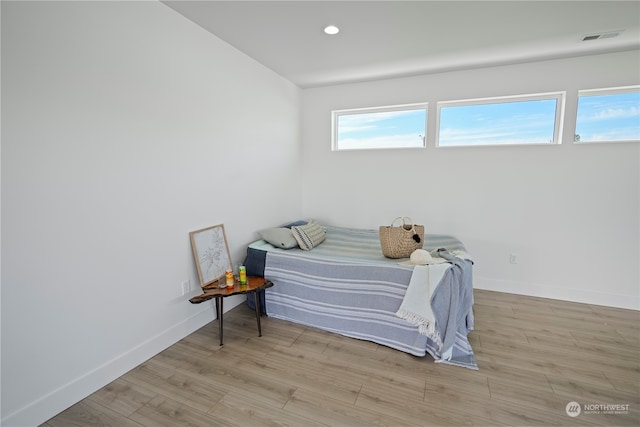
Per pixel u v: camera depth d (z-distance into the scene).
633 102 2.79
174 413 1.60
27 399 1.46
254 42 2.56
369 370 1.98
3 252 1.35
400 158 3.59
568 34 2.37
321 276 2.52
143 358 2.03
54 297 1.54
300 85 3.81
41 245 1.48
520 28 2.27
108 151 1.75
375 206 3.79
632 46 2.60
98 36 1.66
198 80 2.33
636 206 2.78
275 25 2.26
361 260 2.55
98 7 1.65
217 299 2.36
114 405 1.65
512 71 3.04
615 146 2.78
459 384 1.83
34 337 1.47
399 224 3.67
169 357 2.09
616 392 1.76
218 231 2.61
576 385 1.82
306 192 4.15
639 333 2.41
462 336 2.15
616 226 2.86
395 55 2.81
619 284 2.90
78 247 1.63
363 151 3.76
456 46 2.60
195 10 2.07
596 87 2.80
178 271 2.26
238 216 2.87
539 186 3.06
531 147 3.04
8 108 1.34
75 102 1.57
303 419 1.57
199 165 2.39
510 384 1.83
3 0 1.29
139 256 1.97
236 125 2.78
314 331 2.50
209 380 1.86
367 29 2.30
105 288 1.78
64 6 1.50
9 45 1.32
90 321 1.71
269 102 3.26
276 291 2.71
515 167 3.13
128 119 1.85
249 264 2.82
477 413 1.61
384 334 2.28
